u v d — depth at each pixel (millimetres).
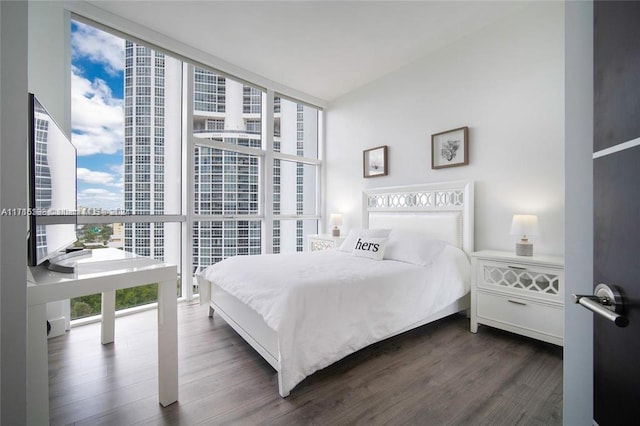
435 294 2465
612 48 621
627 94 567
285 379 1560
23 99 729
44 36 2438
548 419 1436
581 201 872
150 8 2695
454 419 1435
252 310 2018
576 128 884
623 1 580
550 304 2121
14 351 723
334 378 1789
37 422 1153
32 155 1262
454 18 2824
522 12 2699
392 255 2832
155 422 1405
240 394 1628
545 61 2568
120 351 2148
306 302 1727
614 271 609
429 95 3463
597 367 689
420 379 1780
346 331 1843
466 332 2533
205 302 2779
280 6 2658
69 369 1890
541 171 2584
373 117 4160
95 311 2830
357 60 3607
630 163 555
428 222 3311
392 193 3779
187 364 1954
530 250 2396
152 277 1472
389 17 2803
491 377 1806
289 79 4121
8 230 711
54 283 1184
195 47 3342
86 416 1444
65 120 2611
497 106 2869
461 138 3127
